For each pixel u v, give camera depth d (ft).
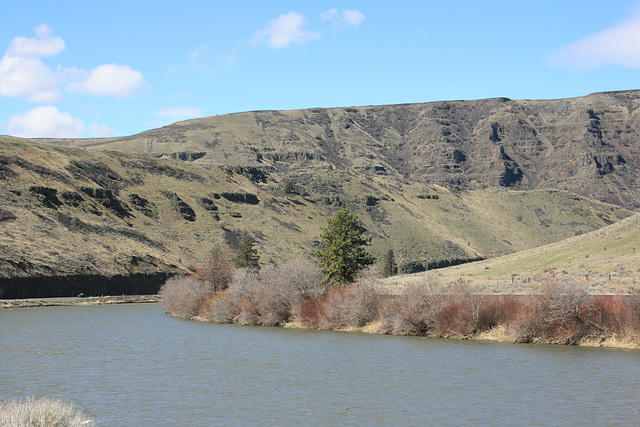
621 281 190.49
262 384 109.91
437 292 173.27
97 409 92.84
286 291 212.02
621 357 128.16
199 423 85.46
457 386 105.70
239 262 373.81
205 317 237.25
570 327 146.30
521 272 248.73
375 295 193.26
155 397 100.27
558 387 102.94
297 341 165.48
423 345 151.64
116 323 221.05
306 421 86.22
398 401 96.43
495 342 152.97
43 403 68.54
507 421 84.79
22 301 293.23
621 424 82.64
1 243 328.70
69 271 338.75
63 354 143.95
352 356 138.10
